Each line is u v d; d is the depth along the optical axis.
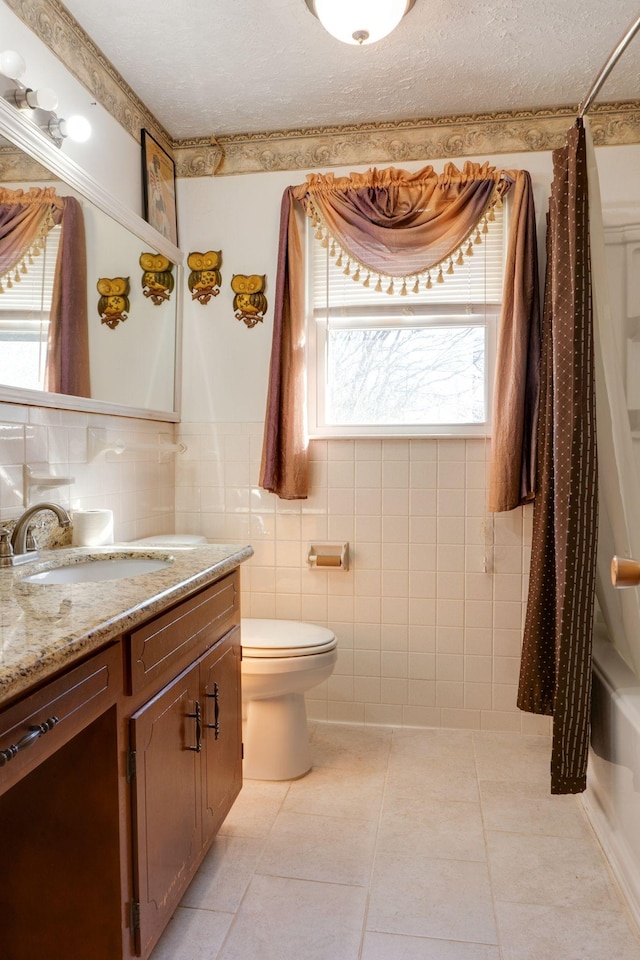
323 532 2.69
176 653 1.46
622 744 1.67
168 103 2.44
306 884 1.67
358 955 1.43
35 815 1.22
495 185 2.48
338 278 2.69
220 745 1.75
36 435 1.82
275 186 2.69
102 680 1.14
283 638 2.21
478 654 2.61
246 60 2.16
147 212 2.46
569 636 1.82
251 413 2.73
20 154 1.66
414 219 2.53
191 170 2.74
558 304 1.93
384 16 1.75
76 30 1.98
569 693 1.83
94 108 2.11
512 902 1.60
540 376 2.41
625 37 1.45
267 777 2.21
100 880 1.21
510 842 1.85
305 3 1.86
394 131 2.60
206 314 2.75
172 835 1.42
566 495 1.86
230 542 2.76
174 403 2.72
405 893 1.63
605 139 2.46
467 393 2.65
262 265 2.70
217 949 1.44
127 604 1.24
